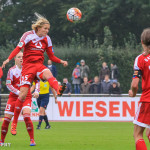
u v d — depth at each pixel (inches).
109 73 2443.4
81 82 2564.0
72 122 1903.3
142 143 637.3
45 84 1444.4
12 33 4143.7
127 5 3828.7
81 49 2997.0
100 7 3870.6
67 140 1047.0
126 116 1980.8
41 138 1104.2
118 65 2918.3
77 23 3873.0
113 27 4050.2
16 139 1062.4
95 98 1994.3
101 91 2252.7
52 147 873.5
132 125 1685.5
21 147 865.5
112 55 2918.3
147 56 649.0
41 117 1456.7
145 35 645.3
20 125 1672.0
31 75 829.8
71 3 4131.4
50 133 1278.3
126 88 2898.6
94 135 1207.6
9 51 3014.3
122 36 4092.0
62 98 2005.4
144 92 652.7
